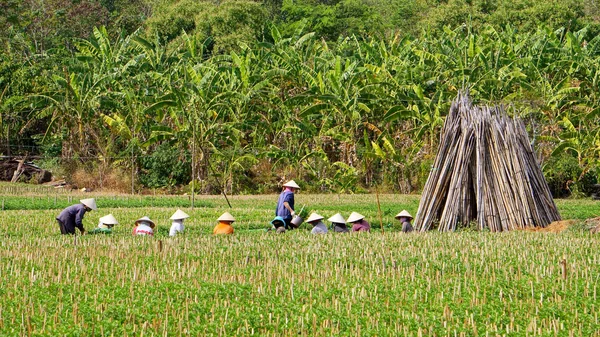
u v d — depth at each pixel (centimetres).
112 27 8788
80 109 6191
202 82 5891
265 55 6412
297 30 6762
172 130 6050
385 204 4678
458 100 3347
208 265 2069
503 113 3272
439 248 2369
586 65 6325
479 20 8675
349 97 6166
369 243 2494
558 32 6962
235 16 8219
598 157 5953
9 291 1692
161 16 8538
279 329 1438
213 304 1605
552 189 6028
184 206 4603
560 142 5912
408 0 11588
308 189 5984
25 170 6325
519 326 1459
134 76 6391
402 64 6338
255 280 1861
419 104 6081
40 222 3394
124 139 6272
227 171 6031
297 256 2219
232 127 6072
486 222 3158
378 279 1881
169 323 1464
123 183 6009
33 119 6619
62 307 1555
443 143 3278
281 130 6169
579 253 2259
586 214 4109
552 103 6069
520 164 3191
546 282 1831
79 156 6244
